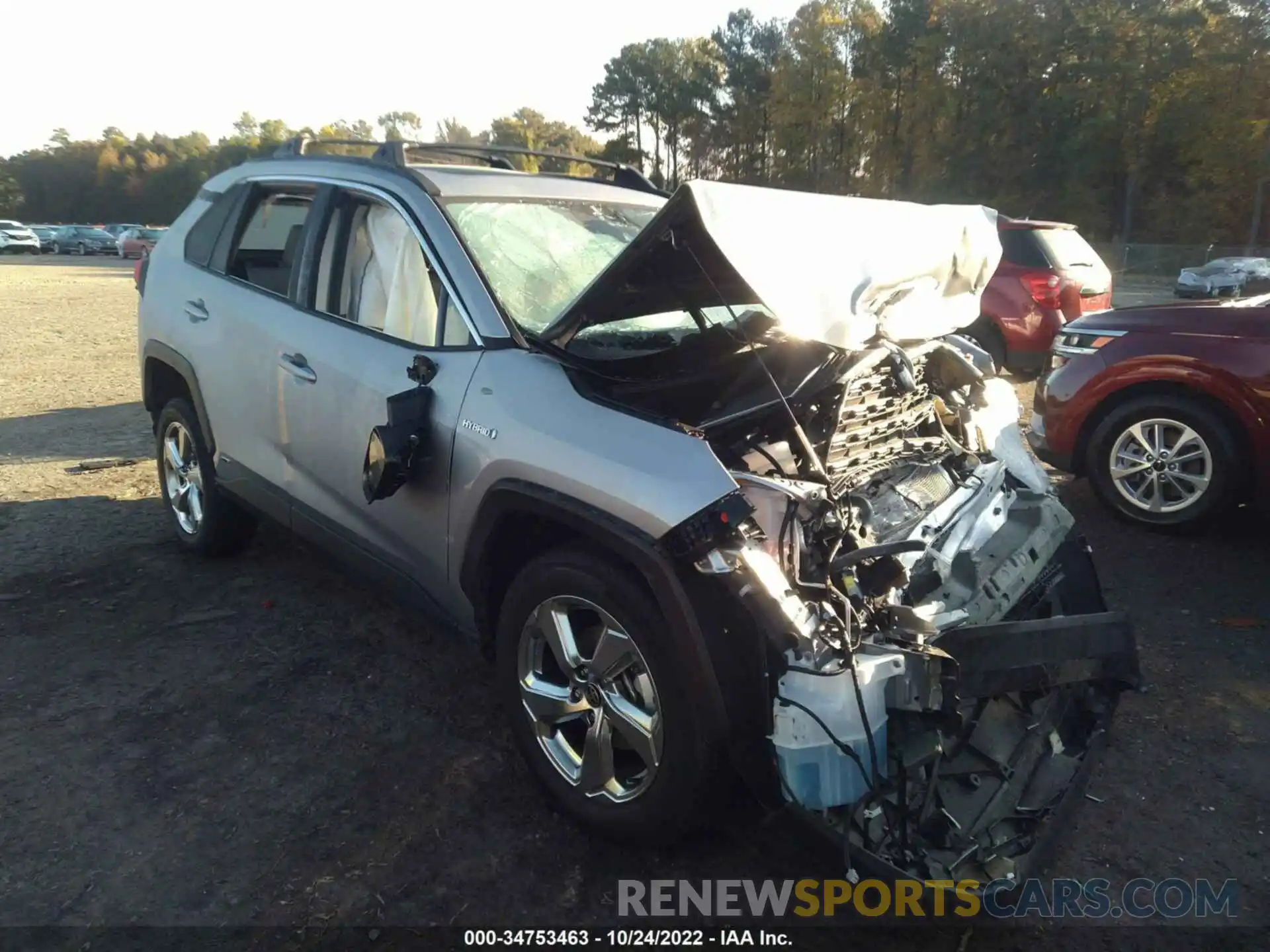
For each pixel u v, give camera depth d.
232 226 4.26
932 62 53.34
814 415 2.90
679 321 3.52
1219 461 5.00
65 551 4.82
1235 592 4.51
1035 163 50.28
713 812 2.52
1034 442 5.86
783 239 2.59
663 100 77.19
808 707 2.26
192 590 4.38
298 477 3.72
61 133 110.12
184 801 2.89
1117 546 5.11
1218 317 5.07
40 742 3.17
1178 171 47.47
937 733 2.42
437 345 3.14
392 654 3.83
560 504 2.56
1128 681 2.82
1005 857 2.44
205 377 4.16
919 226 3.03
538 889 2.57
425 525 3.09
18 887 2.51
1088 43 47.91
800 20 58.88
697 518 2.32
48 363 10.94
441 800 2.93
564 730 2.90
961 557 2.95
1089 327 5.57
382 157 3.70
